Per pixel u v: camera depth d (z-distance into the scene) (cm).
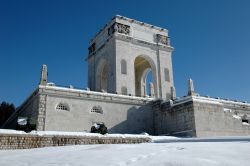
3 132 2559
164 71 6284
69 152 1806
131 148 1777
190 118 3972
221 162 1146
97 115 4216
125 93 5634
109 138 3033
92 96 4241
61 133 2836
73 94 4081
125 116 4462
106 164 1245
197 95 4466
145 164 1198
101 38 6544
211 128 4034
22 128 2995
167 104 4450
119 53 5812
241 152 1362
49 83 3994
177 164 1148
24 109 4819
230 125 4291
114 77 5681
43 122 3744
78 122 4019
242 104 5175
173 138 3453
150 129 4622
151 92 5950
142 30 6331
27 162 1485
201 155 1319
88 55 6975
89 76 6806
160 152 1509
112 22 6103
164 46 6450
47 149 2214
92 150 1808
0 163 1510
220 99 4988
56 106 3931
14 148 2556
